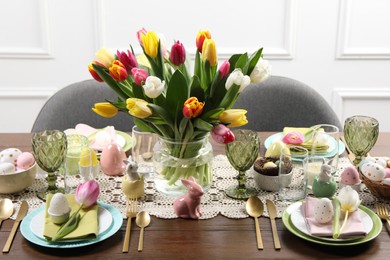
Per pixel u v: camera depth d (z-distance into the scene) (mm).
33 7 2541
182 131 1206
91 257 1060
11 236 1116
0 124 2732
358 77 2662
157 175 1287
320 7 2541
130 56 1202
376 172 1242
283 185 1266
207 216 1202
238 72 1132
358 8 2564
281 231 1148
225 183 1356
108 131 1556
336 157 1363
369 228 1125
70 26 2561
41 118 1814
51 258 1056
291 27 2557
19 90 2662
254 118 1934
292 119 1912
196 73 1256
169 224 1178
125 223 1181
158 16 2559
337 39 2590
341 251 1080
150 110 1135
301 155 1419
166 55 1288
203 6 2545
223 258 1060
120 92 1234
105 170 1394
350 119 1459
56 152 1249
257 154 1273
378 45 2623
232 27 2576
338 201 1146
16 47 2598
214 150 1563
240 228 1164
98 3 2516
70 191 1304
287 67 2643
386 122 2754
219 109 1157
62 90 1872
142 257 1062
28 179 1289
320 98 1897
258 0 2533
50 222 1123
